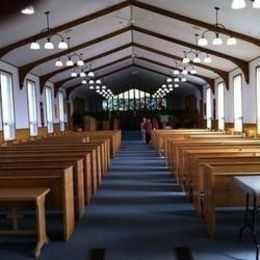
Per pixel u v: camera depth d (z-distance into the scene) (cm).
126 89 2934
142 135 2402
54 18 977
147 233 493
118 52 1788
